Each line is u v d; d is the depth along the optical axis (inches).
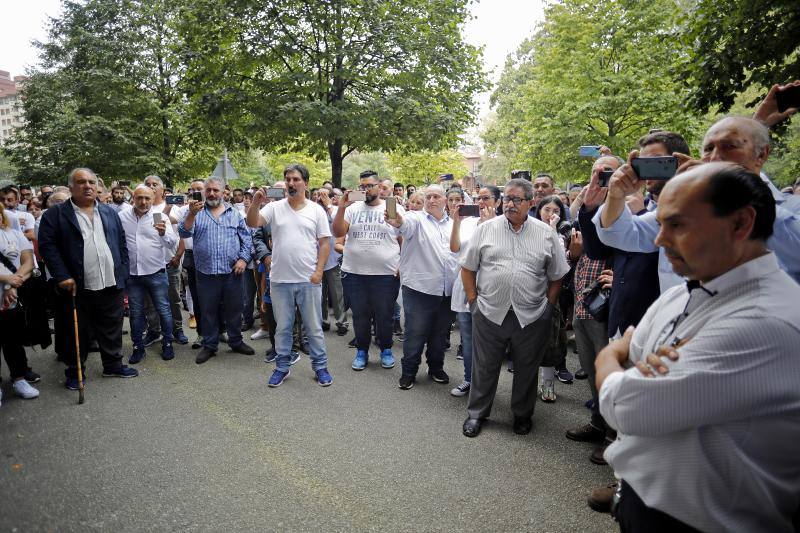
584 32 542.9
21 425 149.7
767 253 48.0
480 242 148.7
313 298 185.2
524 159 660.1
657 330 55.1
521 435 146.9
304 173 187.6
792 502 47.0
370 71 518.9
